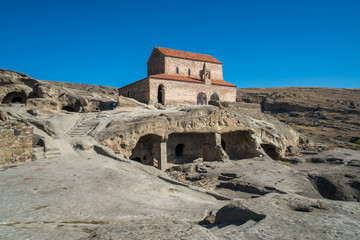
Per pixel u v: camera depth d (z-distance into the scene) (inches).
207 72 1914.4
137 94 1793.8
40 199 313.0
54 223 238.8
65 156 661.9
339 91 5442.9
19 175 442.0
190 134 1364.4
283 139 1566.2
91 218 259.8
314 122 3093.0
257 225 194.4
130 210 297.6
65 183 403.9
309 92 5319.9
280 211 226.4
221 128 1245.1
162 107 1546.5
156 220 267.0
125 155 890.7
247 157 1353.3
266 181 793.6
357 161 1229.1
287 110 3740.2
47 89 1338.6
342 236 173.0
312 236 173.6
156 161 1160.8
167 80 1729.8
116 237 157.9
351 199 818.2
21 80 1531.7
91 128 907.4
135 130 929.5
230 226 214.4
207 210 332.5
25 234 204.5
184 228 172.4
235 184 777.6
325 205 239.8
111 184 418.6
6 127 542.0
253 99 4259.4
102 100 1646.2
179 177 904.3
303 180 842.2
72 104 1488.7
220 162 1117.1
